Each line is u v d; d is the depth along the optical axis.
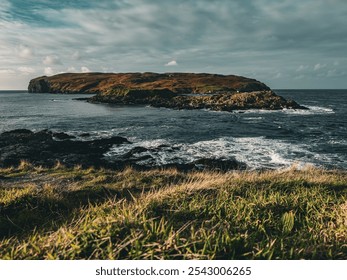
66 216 6.84
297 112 63.72
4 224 6.24
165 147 27.03
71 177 13.21
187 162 22.59
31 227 6.23
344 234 4.19
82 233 3.87
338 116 55.84
